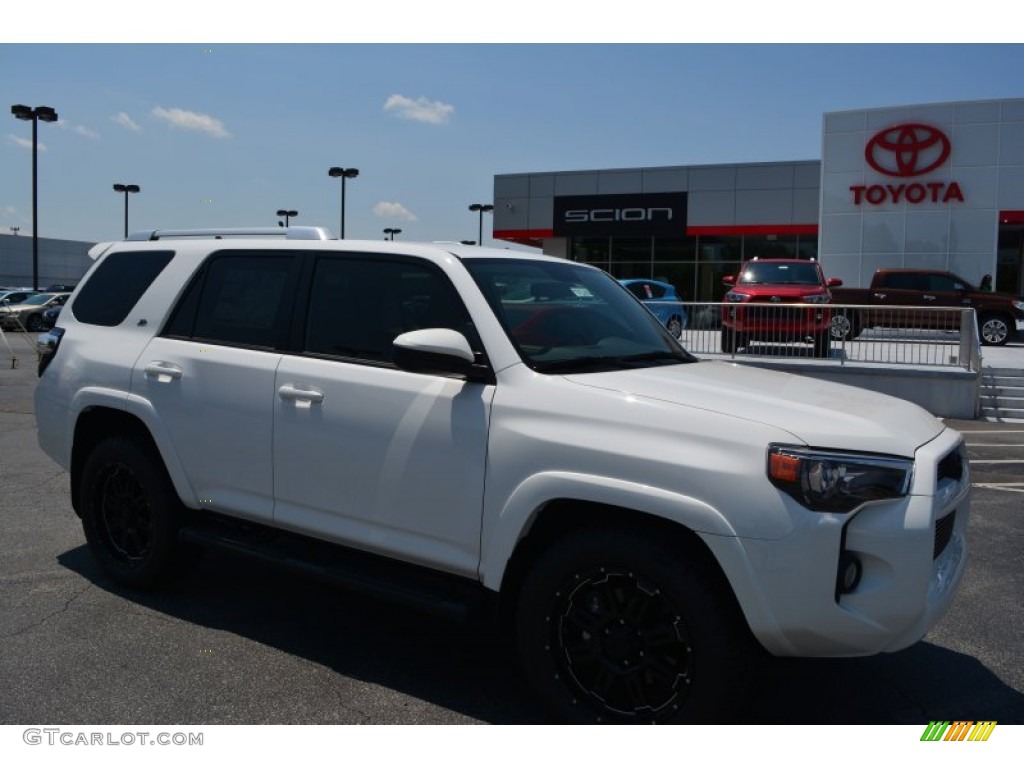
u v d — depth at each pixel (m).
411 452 3.60
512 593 3.53
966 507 3.62
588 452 3.16
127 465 4.68
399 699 3.64
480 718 3.48
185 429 4.38
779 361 14.20
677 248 35.22
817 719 3.55
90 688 3.68
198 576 5.14
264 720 3.43
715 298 34.81
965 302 21.14
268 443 4.06
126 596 4.77
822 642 2.91
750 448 2.95
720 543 2.91
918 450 3.12
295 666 3.95
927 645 4.38
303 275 4.18
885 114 28.20
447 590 3.60
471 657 4.11
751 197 33.22
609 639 3.20
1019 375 14.75
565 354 3.66
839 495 2.89
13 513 6.43
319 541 4.01
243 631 4.34
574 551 3.20
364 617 4.59
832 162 29.02
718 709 3.00
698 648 3.00
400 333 3.80
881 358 13.88
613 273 36.12
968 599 5.05
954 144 27.53
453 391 3.53
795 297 15.32
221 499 4.28
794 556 2.86
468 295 3.66
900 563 2.91
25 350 23.23
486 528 3.40
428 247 3.92
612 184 35.00
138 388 4.57
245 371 4.16
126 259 5.04
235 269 4.48
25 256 72.25
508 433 3.35
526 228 36.44
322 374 3.90
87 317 5.07
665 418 3.12
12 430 10.16
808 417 3.11
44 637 4.20
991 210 27.36
